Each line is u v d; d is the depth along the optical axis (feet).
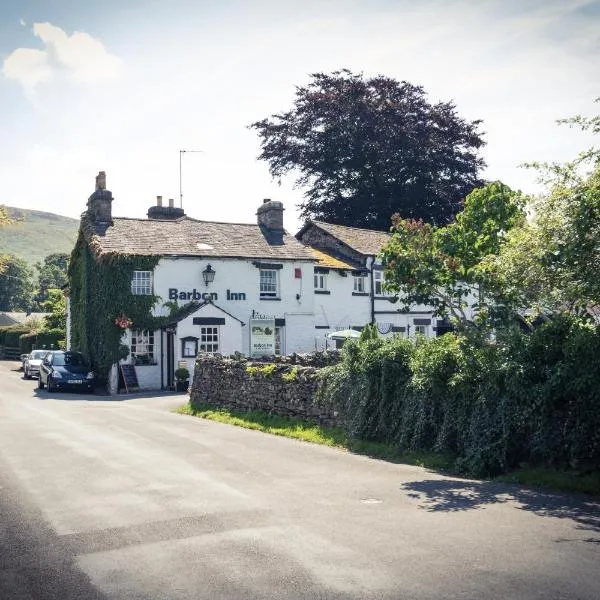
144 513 25.95
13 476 33.22
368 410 43.09
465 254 40.88
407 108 166.81
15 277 412.36
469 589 17.76
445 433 36.94
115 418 59.11
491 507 26.68
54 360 95.14
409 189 162.71
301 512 25.89
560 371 31.63
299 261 109.60
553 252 31.01
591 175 31.09
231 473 33.91
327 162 166.81
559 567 19.39
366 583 18.25
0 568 20.15
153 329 96.99
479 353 36.45
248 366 59.72
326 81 170.50
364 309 118.52
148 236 102.94
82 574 19.48
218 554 20.90
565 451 32.24
